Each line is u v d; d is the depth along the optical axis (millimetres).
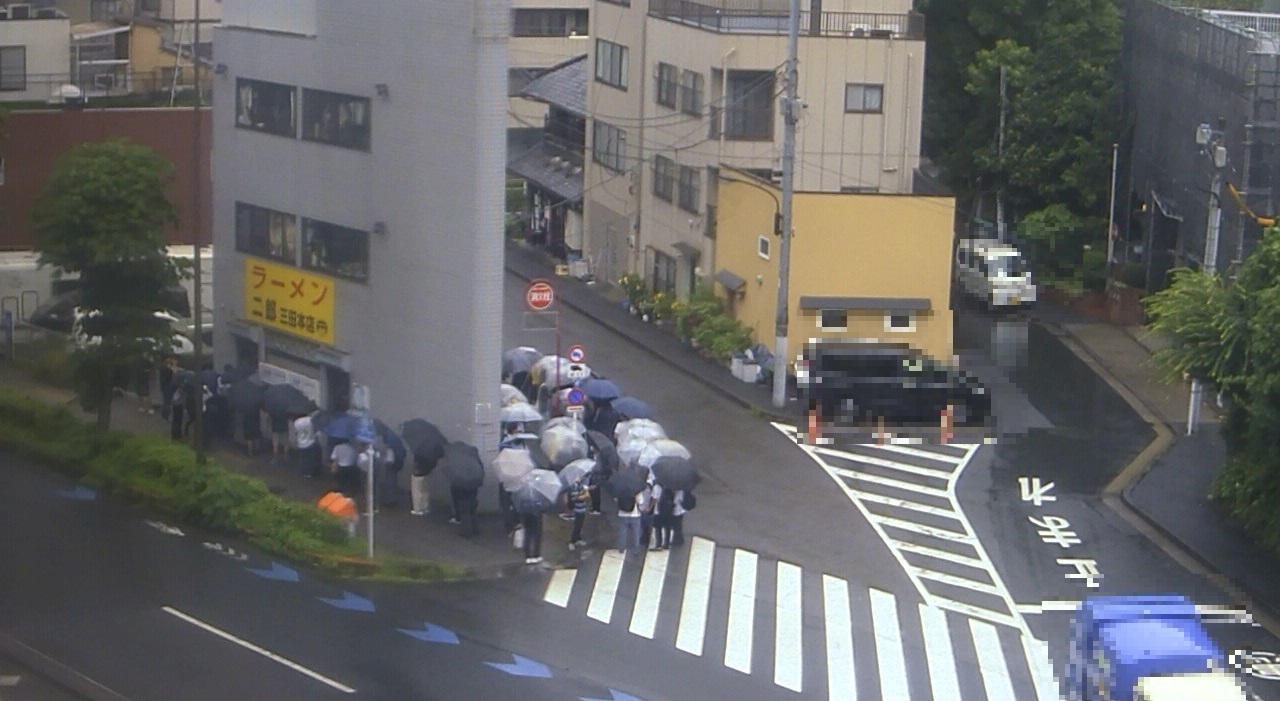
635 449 34969
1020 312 54250
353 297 36938
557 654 27312
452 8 33406
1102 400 44719
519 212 66750
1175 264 50781
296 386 38594
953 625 29734
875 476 38281
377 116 35562
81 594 29094
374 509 34250
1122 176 55969
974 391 42594
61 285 49781
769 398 43688
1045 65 57281
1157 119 52938
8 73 58438
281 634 27516
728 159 48656
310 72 37125
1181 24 51031
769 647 28297
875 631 29312
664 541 33219
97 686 25016
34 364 45281
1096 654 27625
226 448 38500
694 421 42000
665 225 52500
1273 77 44969
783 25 49812
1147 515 35594
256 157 39125
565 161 62469
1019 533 34719
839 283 45094
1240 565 32844
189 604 28797
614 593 30609
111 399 39344
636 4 54156
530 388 41250
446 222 34250
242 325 40219
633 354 48156
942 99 61250
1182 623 28484
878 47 48875
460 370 34344
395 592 30031
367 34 35500
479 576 31078
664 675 26672
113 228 38219
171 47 64500
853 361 42875
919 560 33062
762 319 46125
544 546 32844
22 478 36406
